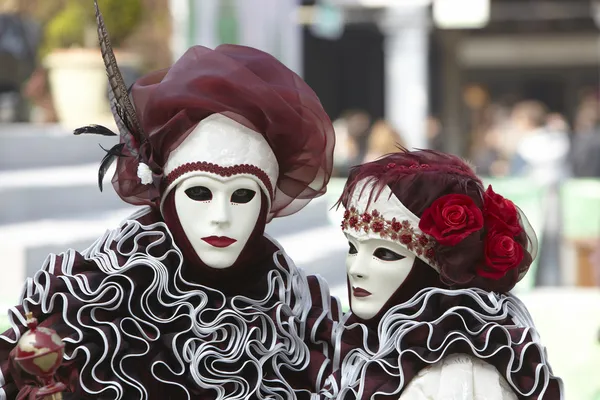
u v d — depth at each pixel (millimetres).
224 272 6914
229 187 6723
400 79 43312
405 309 6660
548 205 27203
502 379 6441
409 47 43094
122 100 6918
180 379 6672
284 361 6965
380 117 54875
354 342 6996
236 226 6777
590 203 26234
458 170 6879
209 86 6754
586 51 58312
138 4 20906
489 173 35438
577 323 14734
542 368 6395
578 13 50062
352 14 43062
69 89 19141
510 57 59125
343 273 15789
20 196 14508
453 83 57375
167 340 6664
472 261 6613
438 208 6578
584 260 24484
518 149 32406
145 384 6570
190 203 6766
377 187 6719
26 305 6469
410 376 6398
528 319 6766
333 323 7180
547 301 16266
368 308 6820
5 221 14141
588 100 32688
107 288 6523
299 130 6984
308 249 14922
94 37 20594
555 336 14266
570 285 25406
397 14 42750
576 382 13023
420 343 6469
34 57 19688
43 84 19594
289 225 17062
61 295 6434
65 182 15516
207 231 6734
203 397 6699
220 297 6930
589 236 25969
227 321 6812
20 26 19281
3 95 19719
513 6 50531
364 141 35500
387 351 6547
